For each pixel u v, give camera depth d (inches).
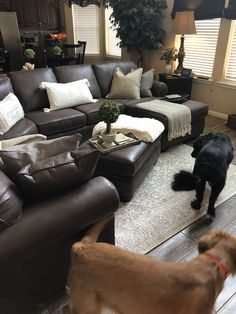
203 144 88.0
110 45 244.2
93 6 233.5
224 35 150.8
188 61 177.8
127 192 85.6
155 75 200.5
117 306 39.9
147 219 79.7
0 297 44.1
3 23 221.5
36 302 50.5
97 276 38.7
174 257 66.3
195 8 160.6
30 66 140.9
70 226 46.4
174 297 35.3
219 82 161.0
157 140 102.9
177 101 132.1
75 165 49.0
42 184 46.3
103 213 51.3
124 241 71.1
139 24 175.6
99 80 143.6
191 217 80.7
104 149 84.6
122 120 103.3
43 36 242.5
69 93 124.3
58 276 51.6
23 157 51.3
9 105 103.6
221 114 166.4
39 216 44.6
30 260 45.3
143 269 37.6
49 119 110.3
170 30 181.0
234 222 78.4
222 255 40.4
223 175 76.7
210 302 36.5
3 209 41.3
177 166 108.7
